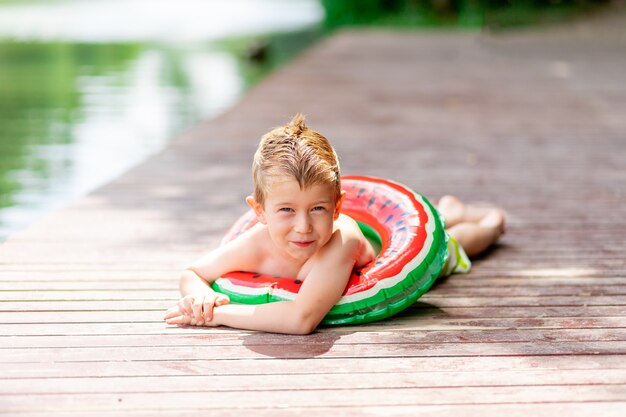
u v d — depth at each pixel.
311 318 2.88
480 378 2.54
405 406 2.36
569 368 2.62
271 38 19.45
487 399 2.40
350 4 22.47
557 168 5.84
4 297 3.26
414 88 9.92
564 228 4.38
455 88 9.92
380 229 3.42
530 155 6.29
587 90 9.63
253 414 2.30
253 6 28.72
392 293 3.01
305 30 21.56
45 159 7.51
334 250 2.95
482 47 14.80
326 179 2.76
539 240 4.16
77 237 4.16
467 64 12.32
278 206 2.77
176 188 5.29
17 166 7.23
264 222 2.92
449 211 4.06
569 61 12.58
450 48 14.66
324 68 11.81
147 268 3.68
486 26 19.08
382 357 2.70
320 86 10.06
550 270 3.68
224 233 4.30
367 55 13.50
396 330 2.95
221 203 4.92
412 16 22.41
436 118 7.92
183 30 20.56
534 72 11.35
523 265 3.76
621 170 5.78
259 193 2.84
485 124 7.61
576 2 22.28
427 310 3.18
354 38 16.67
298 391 2.45
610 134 7.11
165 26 21.41
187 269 3.20
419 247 3.17
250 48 14.80
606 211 4.72
